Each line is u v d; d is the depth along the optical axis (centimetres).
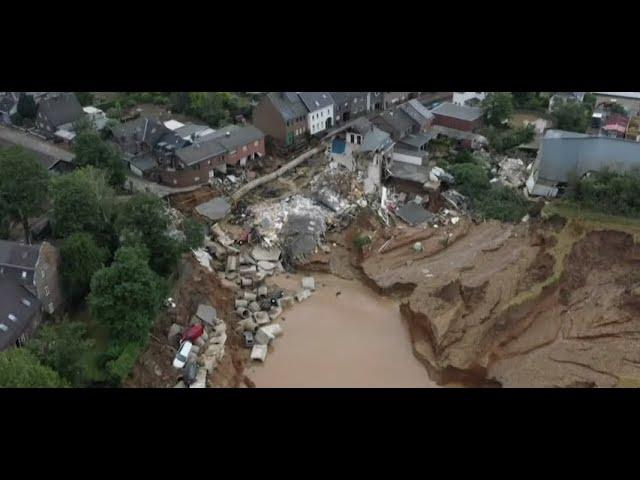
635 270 6731
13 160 6328
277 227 7675
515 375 5812
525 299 6303
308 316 6688
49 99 9638
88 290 6075
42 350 4844
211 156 8319
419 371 5994
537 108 10769
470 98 10925
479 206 7894
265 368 5997
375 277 7069
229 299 6688
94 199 6216
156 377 5469
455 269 6925
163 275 6216
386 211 7956
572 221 7094
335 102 10000
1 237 6538
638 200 7038
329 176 8500
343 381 5850
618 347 5991
